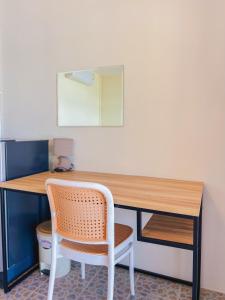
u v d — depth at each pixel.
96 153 2.10
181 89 1.78
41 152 2.13
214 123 1.71
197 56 1.72
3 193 1.77
